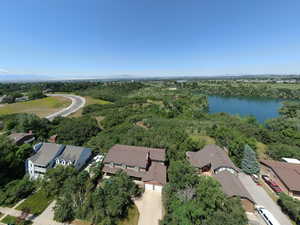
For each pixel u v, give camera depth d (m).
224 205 19.81
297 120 60.94
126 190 24.39
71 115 74.88
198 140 42.81
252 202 23.61
